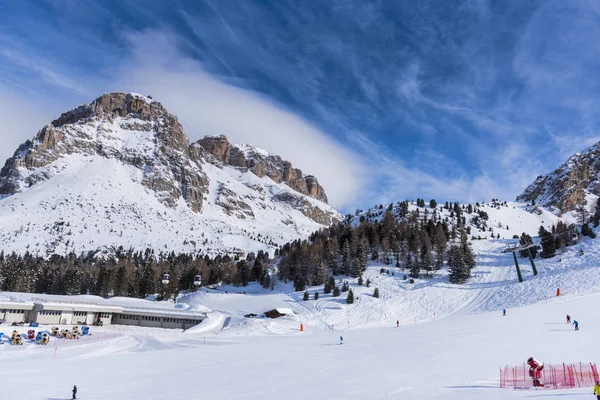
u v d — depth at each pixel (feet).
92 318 404.36
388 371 124.98
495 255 533.14
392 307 397.60
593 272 361.30
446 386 99.04
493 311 302.04
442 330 230.27
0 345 251.39
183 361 179.01
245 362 169.68
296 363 158.71
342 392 101.30
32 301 407.64
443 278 467.93
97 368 163.53
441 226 623.77
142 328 395.96
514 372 109.91
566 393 83.46
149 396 111.34
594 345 144.66
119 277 591.78
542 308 268.82
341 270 545.03
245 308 453.17
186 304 470.80
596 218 564.30
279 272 610.65
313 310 404.77
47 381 136.05
